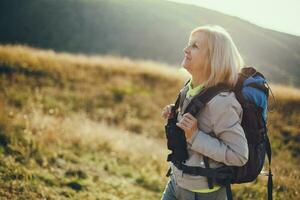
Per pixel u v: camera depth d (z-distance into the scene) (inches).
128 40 3127.5
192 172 122.6
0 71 648.4
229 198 121.0
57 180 287.1
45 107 539.2
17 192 252.2
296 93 741.9
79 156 354.0
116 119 591.5
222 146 116.9
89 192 282.5
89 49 2974.9
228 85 120.9
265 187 327.6
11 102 511.8
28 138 336.8
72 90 655.8
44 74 679.1
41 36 2992.1
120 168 355.3
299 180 350.9
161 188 330.6
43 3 3272.6
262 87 121.8
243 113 120.6
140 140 470.3
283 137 573.9
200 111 120.7
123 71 789.2
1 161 285.7
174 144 124.0
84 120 497.0
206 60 122.0
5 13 3112.7
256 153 121.3
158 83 772.6
